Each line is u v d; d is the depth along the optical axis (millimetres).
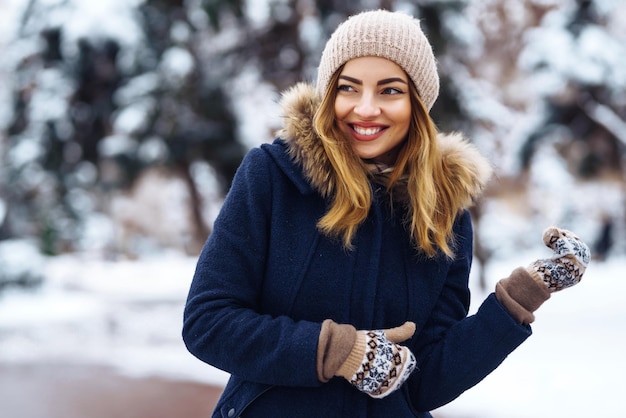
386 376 1728
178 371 8688
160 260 22703
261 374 1755
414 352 1988
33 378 8289
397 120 1958
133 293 15469
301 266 1882
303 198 1933
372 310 1904
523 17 13531
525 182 14883
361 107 1923
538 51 12242
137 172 12383
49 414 6633
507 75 13977
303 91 1995
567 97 12180
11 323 11859
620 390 6766
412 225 1942
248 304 1883
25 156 13250
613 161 12484
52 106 12734
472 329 1924
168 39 12375
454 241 2051
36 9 12891
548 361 7957
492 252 19781
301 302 1878
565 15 12406
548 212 20125
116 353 9773
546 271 1886
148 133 12188
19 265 14930
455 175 2021
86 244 20203
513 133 13664
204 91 12242
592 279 14539
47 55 12898
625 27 13109
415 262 1985
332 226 1855
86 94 12781
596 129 12359
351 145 1972
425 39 1997
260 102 12992
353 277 1905
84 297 14820
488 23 13711
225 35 12688
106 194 13414
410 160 1997
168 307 13484
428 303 1984
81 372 8625
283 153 1957
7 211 16125
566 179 14352
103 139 12727
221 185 13281
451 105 11211
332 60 1954
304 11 11992
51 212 16312
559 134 12430
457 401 6703
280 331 1746
